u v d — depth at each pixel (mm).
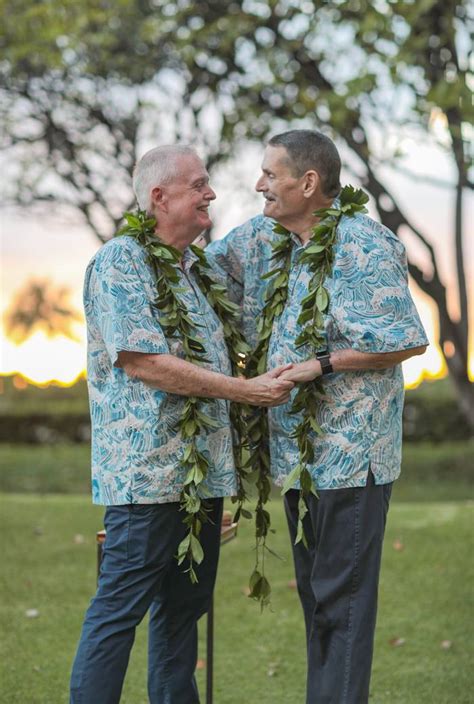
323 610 2762
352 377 2721
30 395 15109
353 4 6773
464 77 6211
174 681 2928
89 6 7750
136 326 2660
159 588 2801
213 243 3117
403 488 9969
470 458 11195
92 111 8539
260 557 5492
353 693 2717
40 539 6039
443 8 6570
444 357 8484
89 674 2664
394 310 2666
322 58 7434
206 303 2896
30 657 4016
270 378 2688
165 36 7859
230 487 2812
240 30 7277
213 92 8039
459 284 8344
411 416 12930
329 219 2744
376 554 2756
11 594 4918
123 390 2727
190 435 2684
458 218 8227
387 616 4520
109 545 2754
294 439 2805
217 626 4461
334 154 2799
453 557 5387
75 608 4695
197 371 2658
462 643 4145
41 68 8312
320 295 2707
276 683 3781
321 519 2752
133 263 2725
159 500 2695
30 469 11555
